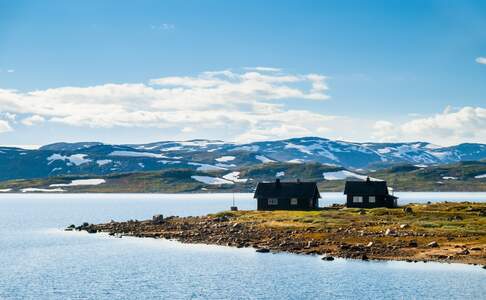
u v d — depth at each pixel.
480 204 153.00
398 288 67.00
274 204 160.12
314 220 124.62
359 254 87.06
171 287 71.38
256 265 84.00
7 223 175.75
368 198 162.00
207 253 96.88
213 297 65.94
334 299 63.53
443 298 62.47
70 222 180.25
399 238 96.25
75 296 67.44
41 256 98.06
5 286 73.06
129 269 83.69
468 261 80.00
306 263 83.75
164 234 123.25
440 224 109.69
